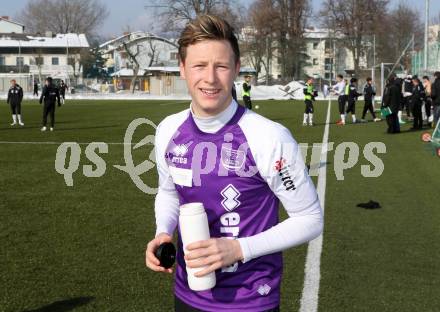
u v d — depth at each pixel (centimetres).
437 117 1969
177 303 243
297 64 7894
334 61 9306
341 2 7519
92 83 8906
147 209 794
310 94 2261
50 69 9219
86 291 488
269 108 3647
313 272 532
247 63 8875
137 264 557
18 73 8556
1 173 1099
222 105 226
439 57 3062
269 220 235
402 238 648
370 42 8038
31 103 4547
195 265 210
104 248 608
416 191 930
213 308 230
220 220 230
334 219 736
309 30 9981
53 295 479
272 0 7650
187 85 229
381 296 477
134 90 7700
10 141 1675
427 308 454
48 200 852
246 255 215
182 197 241
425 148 1528
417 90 2078
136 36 9775
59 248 607
